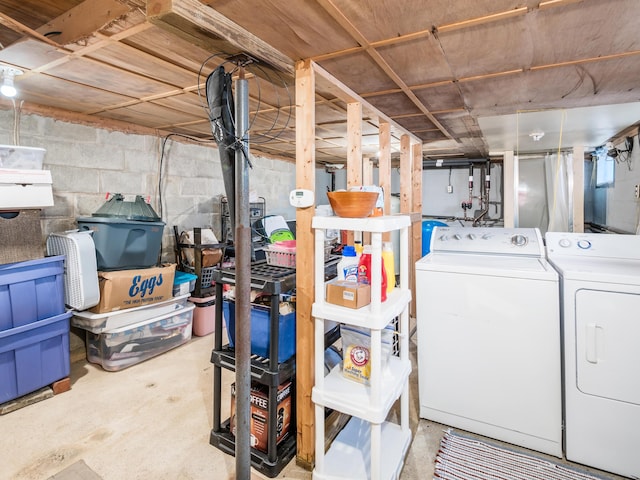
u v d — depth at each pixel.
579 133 3.48
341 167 6.42
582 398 1.75
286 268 1.92
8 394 2.19
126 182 3.30
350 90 2.02
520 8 1.29
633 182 3.38
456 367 2.05
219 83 1.38
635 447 1.66
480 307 1.97
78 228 2.87
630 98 2.37
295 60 1.70
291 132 3.65
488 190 5.41
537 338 1.84
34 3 1.51
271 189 5.24
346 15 1.33
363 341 1.67
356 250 1.75
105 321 2.66
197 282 3.47
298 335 1.72
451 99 2.40
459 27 1.43
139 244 2.89
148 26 1.49
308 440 1.72
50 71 2.01
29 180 2.20
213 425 1.96
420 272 2.12
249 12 1.30
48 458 1.80
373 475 1.49
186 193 3.86
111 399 2.35
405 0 1.24
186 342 3.31
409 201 3.41
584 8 1.29
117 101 2.60
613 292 1.67
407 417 1.88
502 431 1.95
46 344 2.36
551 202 4.35
